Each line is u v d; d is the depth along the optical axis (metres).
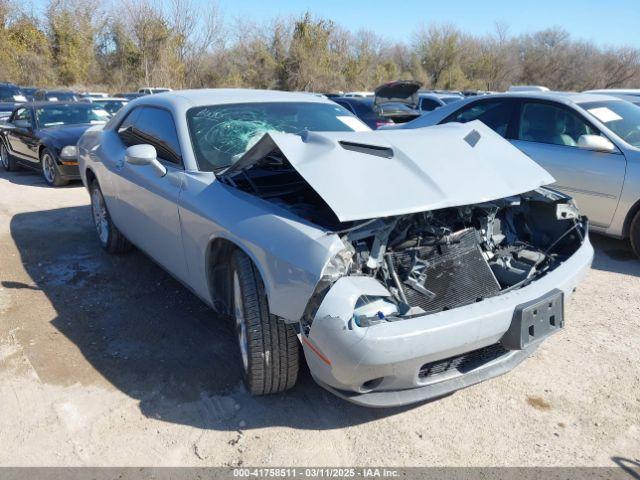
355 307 2.33
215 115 3.82
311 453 2.55
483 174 3.01
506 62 46.94
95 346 3.49
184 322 3.81
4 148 10.59
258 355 2.72
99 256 5.18
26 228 6.18
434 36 45.75
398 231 2.83
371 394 2.50
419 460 2.50
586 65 45.56
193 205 3.20
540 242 3.49
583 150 5.16
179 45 37.12
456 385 2.58
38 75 38.06
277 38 37.44
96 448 2.59
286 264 2.46
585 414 2.81
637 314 3.93
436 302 2.65
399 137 3.18
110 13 38.72
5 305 4.09
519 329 2.55
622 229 4.99
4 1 37.94
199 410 2.86
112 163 4.49
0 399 2.95
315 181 2.63
